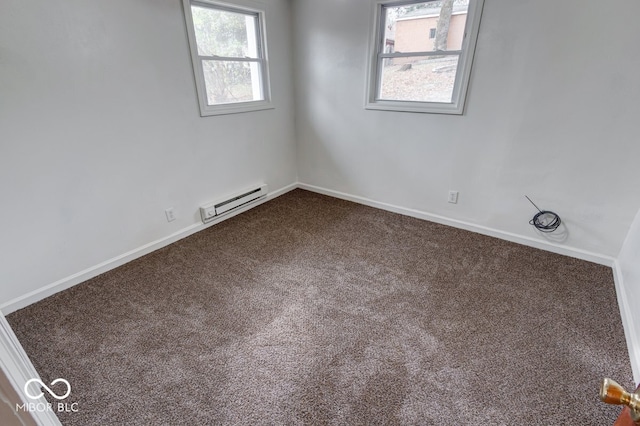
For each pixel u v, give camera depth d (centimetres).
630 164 208
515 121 239
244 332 179
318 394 143
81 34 192
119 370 155
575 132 220
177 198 274
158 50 231
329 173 371
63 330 181
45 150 192
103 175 222
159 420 133
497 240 274
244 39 298
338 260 248
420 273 230
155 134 245
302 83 349
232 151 311
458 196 288
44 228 202
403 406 137
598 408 135
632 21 184
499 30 225
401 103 291
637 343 154
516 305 196
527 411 134
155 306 200
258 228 301
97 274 232
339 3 292
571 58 207
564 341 169
